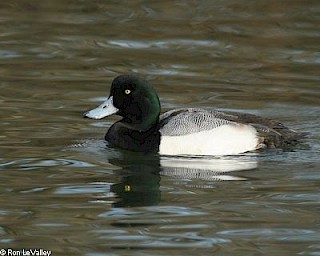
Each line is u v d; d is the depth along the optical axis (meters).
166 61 18.78
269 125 13.91
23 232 10.45
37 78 17.61
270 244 10.08
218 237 10.30
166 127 13.80
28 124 14.91
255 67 18.45
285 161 13.22
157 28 20.80
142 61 18.78
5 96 16.42
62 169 12.84
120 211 11.16
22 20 21.25
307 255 9.77
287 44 19.89
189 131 13.69
